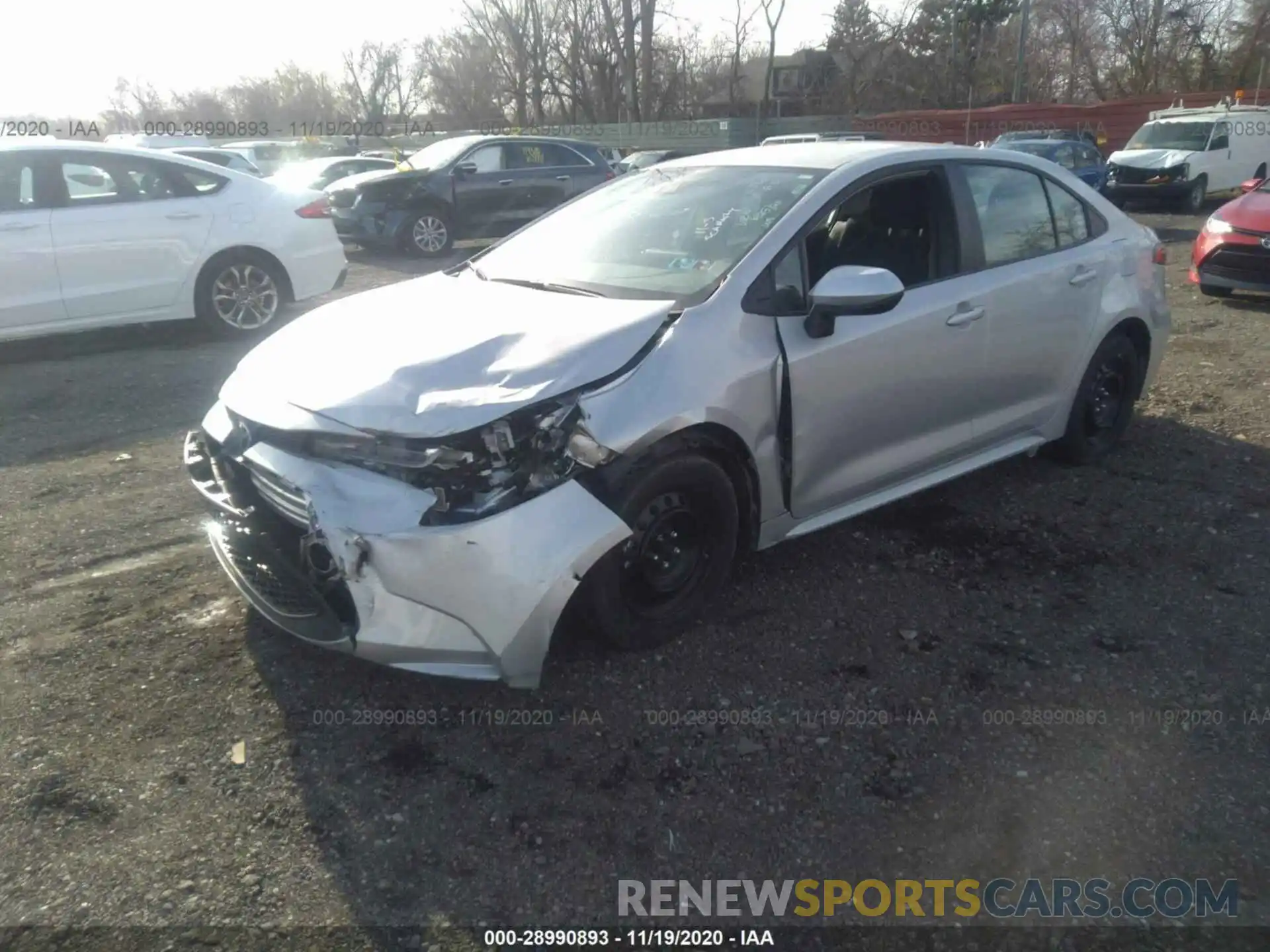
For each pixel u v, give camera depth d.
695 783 2.88
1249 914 2.43
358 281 12.17
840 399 3.76
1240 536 4.35
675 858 2.62
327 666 3.45
